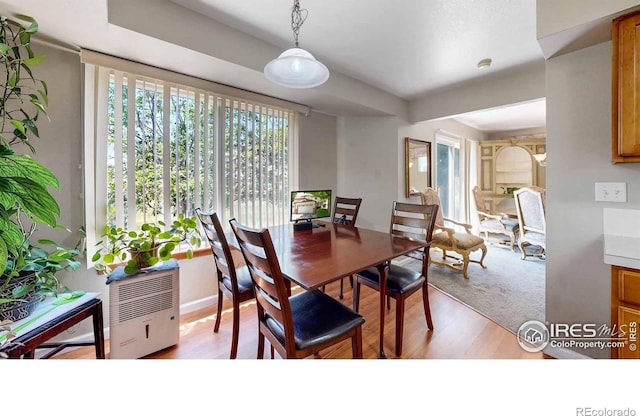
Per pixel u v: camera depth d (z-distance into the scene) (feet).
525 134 17.69
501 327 6.64
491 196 17.38
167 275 5.79
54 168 5.60
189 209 7.32
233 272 5.29
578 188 5.16
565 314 5.36
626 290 3.73
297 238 6.28
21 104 5.24
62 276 5.72
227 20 6.15
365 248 5.36
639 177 4.52
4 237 3.18
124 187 6.33
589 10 4.22
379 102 10.61
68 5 4.29
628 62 4.00
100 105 5.95
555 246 5.46
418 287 6.00
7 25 4.58
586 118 5.04
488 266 11.41
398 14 5.98
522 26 6.46
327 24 6.34
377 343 6.06
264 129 8.96
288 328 3.52
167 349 5.81
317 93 8.64
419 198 12.71
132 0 5.03
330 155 11.39
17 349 3.44
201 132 7.50
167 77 6.73
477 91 10.07
